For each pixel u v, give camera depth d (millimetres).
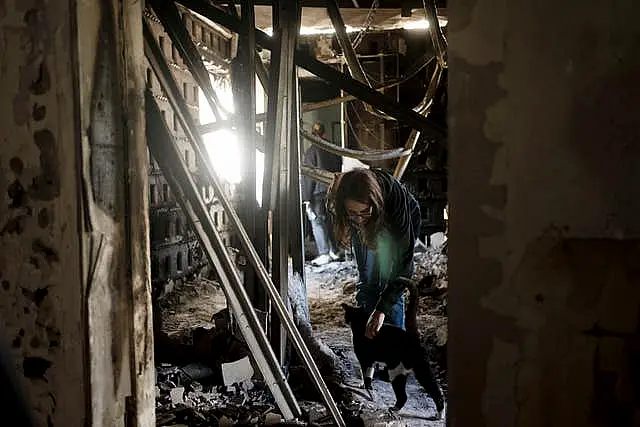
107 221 1674
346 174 2848
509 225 1183
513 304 1195
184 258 5344
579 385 1154
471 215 1215
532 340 1186
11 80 1642
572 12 1095
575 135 1114
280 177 3074
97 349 1659
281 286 3066
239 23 2957
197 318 4566
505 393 1221
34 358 1716
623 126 1076
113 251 1700
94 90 1615
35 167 1648
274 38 2953
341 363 3457
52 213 1646
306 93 9156
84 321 1628
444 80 7348
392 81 4176
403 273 2779
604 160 1097
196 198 2334
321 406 2826
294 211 3426
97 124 1628
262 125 6926
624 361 1113
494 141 1181
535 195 1155
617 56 1069
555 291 1156
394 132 7875
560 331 1160
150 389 1854
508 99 1160
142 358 1810
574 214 1128
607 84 1081
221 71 6086
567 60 1107
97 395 1668
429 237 7648
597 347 1133
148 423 1845
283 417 2584
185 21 5062
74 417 1681
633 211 1082
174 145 2299
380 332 2812
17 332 1729
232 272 2430
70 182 1612
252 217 3115
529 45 1134
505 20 1147
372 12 4676
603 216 1105
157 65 2311
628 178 1081
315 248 7934
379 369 3332
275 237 3061
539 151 1146
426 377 2764
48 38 1587
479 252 1215
